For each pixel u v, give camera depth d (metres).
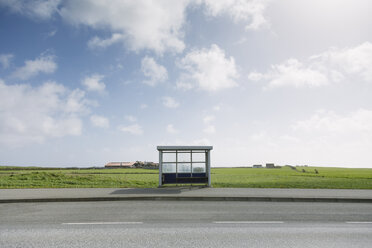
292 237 5.91
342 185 20.36
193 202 11.28
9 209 9.55
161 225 7.00
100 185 19.44
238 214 8.61
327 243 5.49
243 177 39.66
